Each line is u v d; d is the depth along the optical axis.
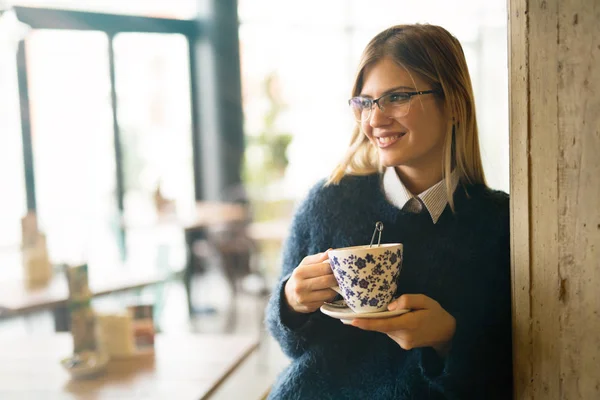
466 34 6.26
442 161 0.99
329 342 1.00
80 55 5.40
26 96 4.76
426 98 0.92
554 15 0.77
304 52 7.24
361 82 0.97
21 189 4.88
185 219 5.35
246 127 7.20
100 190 5.72
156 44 6.33
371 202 1.03
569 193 0.78
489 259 0.97
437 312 0.83
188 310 4.88
